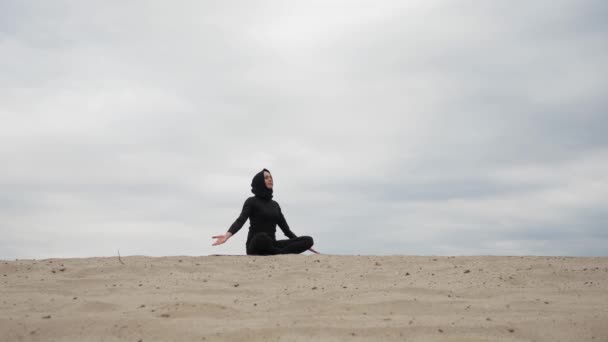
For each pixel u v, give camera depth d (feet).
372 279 20.22
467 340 13.08
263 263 23.47
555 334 13.69
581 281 19.95
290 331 13.47
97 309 15.58
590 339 13.43
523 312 15.52
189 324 14.01
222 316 14.90
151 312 15.17
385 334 13.41
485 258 25.04
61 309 15.76
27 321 14.28
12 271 21.63
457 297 17.40
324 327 13.74
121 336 13.30
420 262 23.86
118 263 23.03
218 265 22.89
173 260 23.97
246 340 13.00
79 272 21.27
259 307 15.99
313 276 20.72
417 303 16.22
